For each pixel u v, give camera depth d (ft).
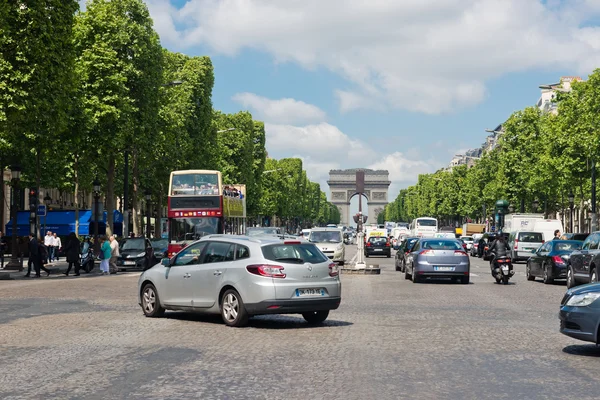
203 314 63.93
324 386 33.06
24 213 213.87
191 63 245.65
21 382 33.94
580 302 42.75
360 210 138.51
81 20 169.78
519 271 159.94
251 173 343.05
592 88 195.00
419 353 42.47
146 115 176.76
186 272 58.49
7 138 133.90
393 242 321.93
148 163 213.87
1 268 150.92
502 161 290.76
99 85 165.78
